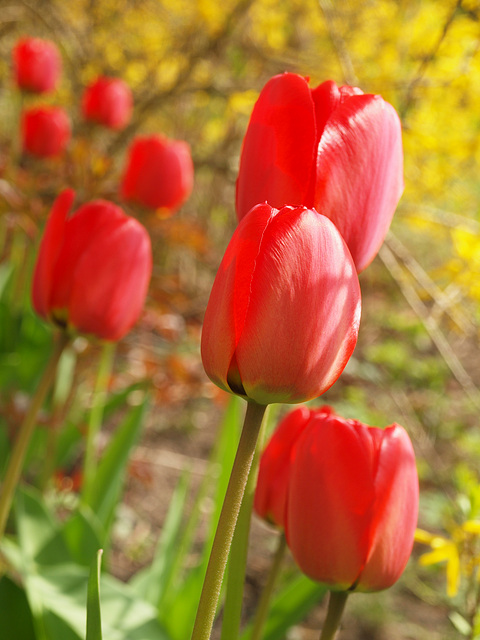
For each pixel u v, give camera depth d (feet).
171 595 2.26
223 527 1.25
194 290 4.85
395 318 5.22
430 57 2.86
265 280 1.19
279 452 1.60
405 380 4.95
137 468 3.61
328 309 1.21
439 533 3.84
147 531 4.01
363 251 1.35
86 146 4.07
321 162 1.29
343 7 4.41
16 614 1.97
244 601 3.54
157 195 3.30
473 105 3.83
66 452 3.25
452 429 4.34
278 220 1.20
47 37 6.03
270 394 1.23
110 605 1.88
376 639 3.40
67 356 3.22
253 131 1.33
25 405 3.01
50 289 1.87
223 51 4.85
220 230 6.27
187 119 5.94
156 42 5.37
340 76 4.43
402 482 1.40
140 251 1.90
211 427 5.31
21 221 3.60
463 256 2.65
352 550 1.40
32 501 2.14
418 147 3.78
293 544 1.43
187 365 4.05
